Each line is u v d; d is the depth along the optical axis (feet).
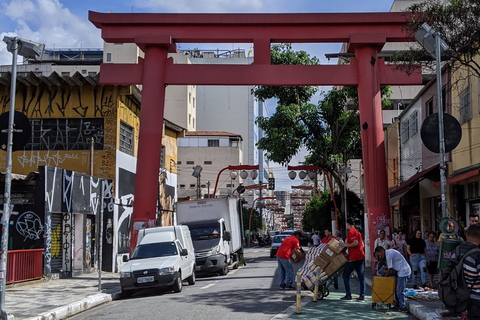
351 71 72.74
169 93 268.41
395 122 108.47
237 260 93.56
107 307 45.57
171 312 38.96
